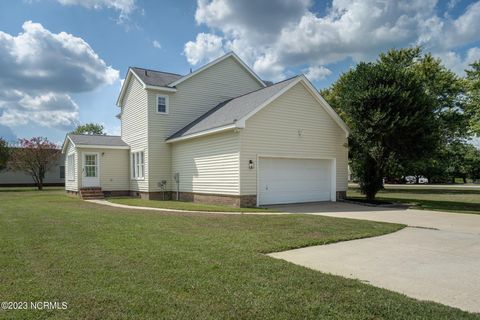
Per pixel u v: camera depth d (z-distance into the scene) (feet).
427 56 88.99
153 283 14.57
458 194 80.64
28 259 18.61
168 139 64.03
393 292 13.84
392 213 41.09
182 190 61.46
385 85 52.08
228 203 48.60
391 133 50.44
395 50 92.79
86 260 18.25
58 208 45.88
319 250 21.58
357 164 59.31
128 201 58.18
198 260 18.16
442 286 14.88
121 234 25.82
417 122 50.34
